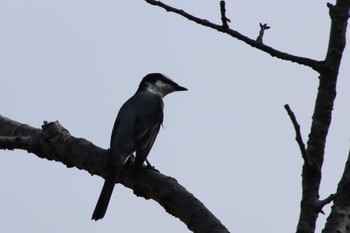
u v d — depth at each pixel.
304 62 7.75
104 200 11.69
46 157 11.69
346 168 7.65
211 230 8.59
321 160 7.31
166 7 8.38
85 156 11.48
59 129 11.63
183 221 9.15
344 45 7.69
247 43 8.11
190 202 9.16
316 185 7.04
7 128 12.52
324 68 7.63
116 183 11.91
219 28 8.22
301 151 6.91
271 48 8.02
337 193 6.98
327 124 7.45
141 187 10.24
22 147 11.73
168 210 9.48
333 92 7.57
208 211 8.92
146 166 10.54
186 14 8.32
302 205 7.00
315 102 7.61
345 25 7.72
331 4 7.83
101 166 11.50
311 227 6.88
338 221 7.36
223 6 8.06
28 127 12.35
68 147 11.48
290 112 6.73
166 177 9.90
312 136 7.43
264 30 8.29
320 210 6.95
